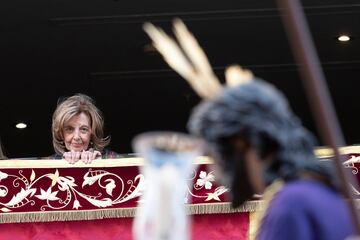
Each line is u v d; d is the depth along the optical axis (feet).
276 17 78.59
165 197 20.66
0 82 94.17
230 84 21.06
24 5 76.13
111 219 43.32
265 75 92.58
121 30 81.05
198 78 20.88
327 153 38.73
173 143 20.86
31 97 97.66
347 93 98.58
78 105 46.29
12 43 83.76
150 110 101.65
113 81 93.45
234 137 20.35
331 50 87.40
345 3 76.95
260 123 20.12
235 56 87.35
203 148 20.74
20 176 43.01
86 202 42.93
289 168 20.18
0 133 107.55
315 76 20.25
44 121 104.68
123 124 104.42
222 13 78.02
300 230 19.52
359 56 88.79
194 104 100.17
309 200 19.79
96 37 82.53
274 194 20.42
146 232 20.72
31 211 42.88
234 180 20.47
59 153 46.29
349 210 19.86
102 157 45.83
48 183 43.04
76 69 90.43
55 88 95.20
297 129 20.39
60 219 42.86
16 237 43.04
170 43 20.93
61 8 76.79
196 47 20.95
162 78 93.30
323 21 80.59
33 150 111.04
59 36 82.28
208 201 42.50
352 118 103.76
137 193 42.96
